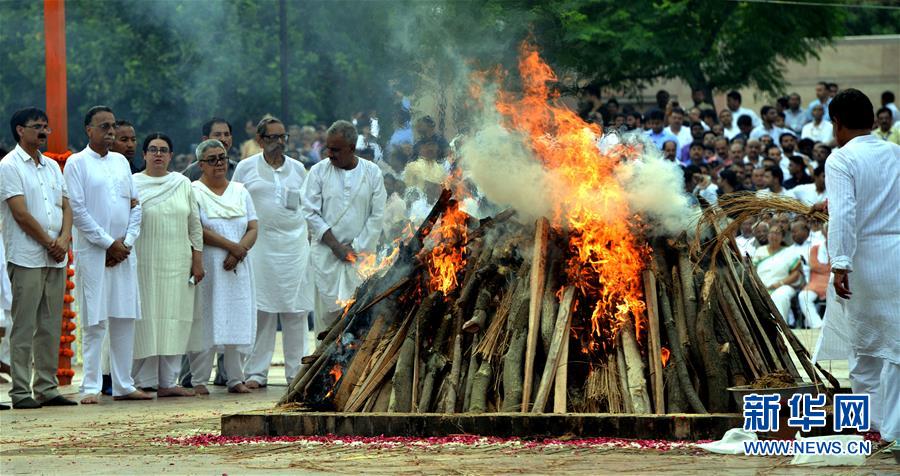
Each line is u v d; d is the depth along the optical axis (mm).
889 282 21328
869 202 21516
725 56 74125
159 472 19391
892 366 21141
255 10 72875
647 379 23453
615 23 64812
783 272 49062
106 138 31906
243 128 73875
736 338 23953
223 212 34094
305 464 19719
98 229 31344
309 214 34531
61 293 31469
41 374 31094
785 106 66312
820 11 74250
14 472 19844
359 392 24234
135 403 31469
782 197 24344
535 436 21922
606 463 19344
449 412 22922
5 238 30828
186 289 33312
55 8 38125
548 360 23312
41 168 31109
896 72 83750
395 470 18969
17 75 78938
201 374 34156
